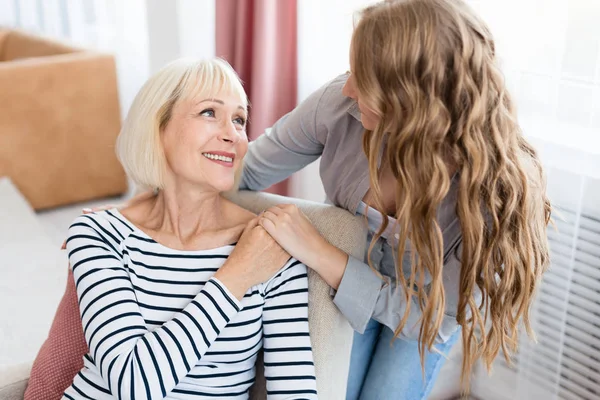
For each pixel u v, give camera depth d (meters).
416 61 1.07
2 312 2.43
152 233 1.30
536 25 1.76
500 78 1.13
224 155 1.26
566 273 1.83
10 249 2.86
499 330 1.27
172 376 1.14
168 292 1.26
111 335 1.16
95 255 1.23
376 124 1.19
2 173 3.28
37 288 2.61
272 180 1.58
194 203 1.30
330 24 2.33
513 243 1.21
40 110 3.28
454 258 1.31
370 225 1.40
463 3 1.13
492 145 1.14
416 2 1.11
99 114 3.45
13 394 1.37
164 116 1.26
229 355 1.25
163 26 3.22
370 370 1.58
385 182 1.32
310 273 1.30
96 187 3.57
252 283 1.22
